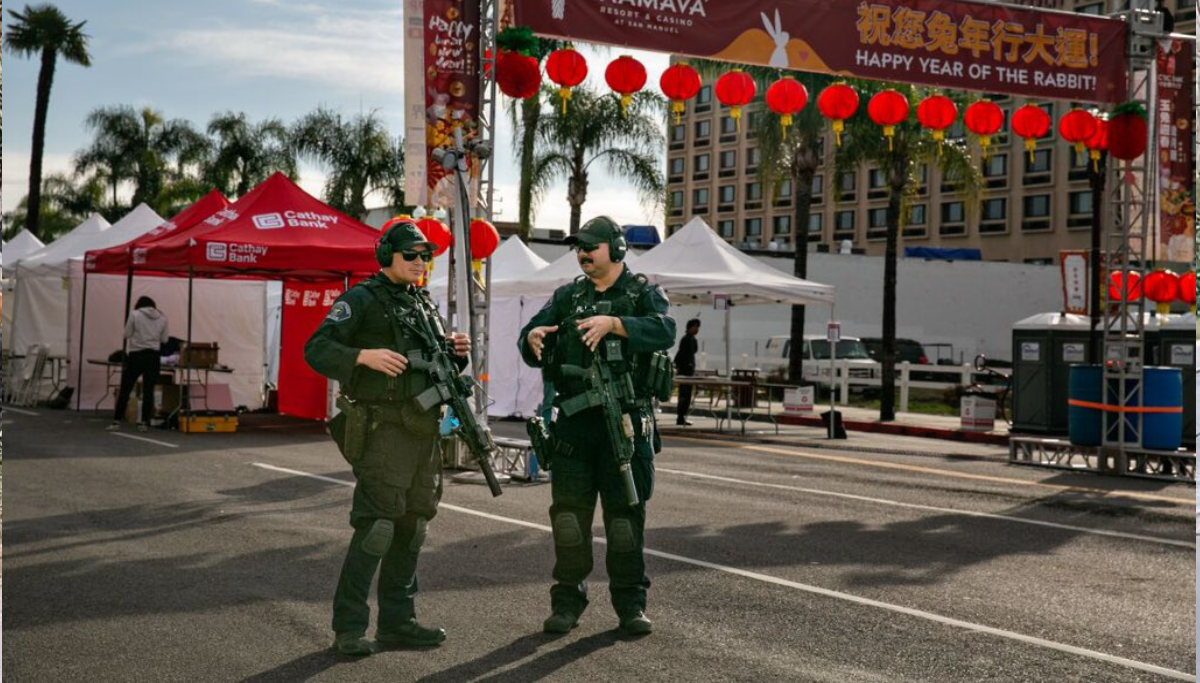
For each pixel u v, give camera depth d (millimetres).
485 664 4906
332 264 15320
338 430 5055
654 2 12195
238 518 8672
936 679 4832
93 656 5004
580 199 32188
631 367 5410
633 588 5469
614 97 32188
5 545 7523
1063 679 4891
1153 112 13453
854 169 25500
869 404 29828
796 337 27547
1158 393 12883
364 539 4973
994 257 69375
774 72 26172
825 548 7859
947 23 13375
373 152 43344
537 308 19766
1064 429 18609
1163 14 13648
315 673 4754
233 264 15008
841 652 5219
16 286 21875
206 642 5230
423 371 5004
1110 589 6754
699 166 85250
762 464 13539
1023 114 13805
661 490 10789
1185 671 5043
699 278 18438
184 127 57781
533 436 5477
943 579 6922
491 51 11375
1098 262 18438
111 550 7395
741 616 5848
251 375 20312
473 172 11250
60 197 58625
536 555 7332
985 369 22953
